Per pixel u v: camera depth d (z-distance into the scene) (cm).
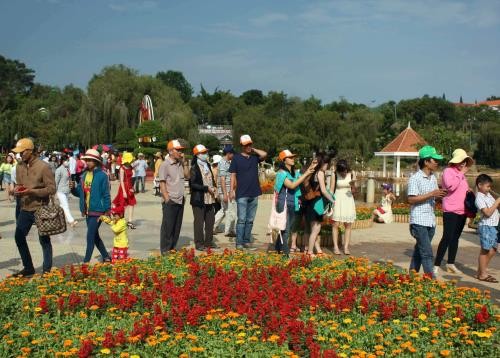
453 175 881
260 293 650
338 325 557
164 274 768
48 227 820
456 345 525
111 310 609
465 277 906
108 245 1151
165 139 4216
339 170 1077
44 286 693
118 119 4603
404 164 6372
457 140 3306
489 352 504
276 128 5959
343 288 714
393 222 1648
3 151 6631
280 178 961
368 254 1100
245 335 527
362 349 499
